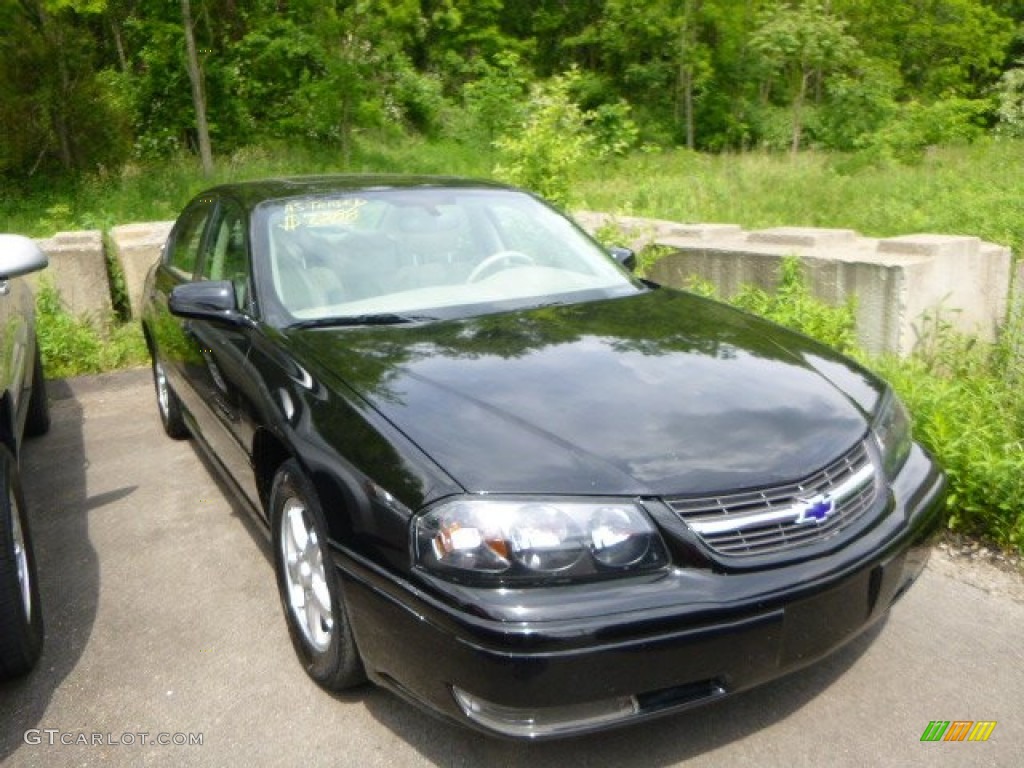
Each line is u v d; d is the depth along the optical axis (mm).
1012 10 39000
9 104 16156
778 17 23688
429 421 2543
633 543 2246
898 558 2559
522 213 4223
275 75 22234
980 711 2689
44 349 6891
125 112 18375
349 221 3859
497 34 30188
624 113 26484
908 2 33906
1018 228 8680
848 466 2561
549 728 2230
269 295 3496
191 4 19609
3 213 14648
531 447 2402
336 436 2648
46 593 3643
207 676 3016
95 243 7613
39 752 2662
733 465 2396
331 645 2713
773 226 10469
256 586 3621
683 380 2805
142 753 2643
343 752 2613
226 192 4492
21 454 5332
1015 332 5262
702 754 2547
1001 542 3709
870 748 2545
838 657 2984
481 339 3121
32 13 16562
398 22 20531
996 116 26047
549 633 2127
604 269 4016
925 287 5379
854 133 23469
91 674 3057
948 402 4246
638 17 29312
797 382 2869
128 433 5613
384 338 3156
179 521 4270
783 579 2305
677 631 2199
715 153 29344
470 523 2230
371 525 2414
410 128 26688
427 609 2254
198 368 4016
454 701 2289
